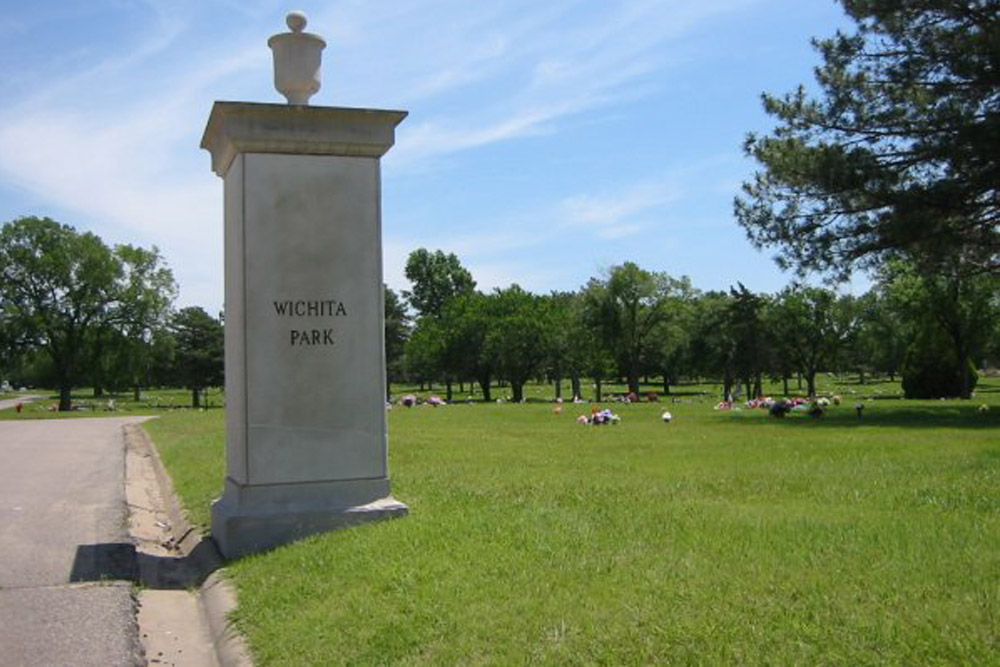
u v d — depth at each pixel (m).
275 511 8.05
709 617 4.68
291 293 8.26
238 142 8.13
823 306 65.88
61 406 67.31
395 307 87.69
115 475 15.29
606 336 68.81
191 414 37.59
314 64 8.47
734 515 7.54
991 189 21.83
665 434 18.70
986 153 20.84
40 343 66.94
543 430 20.55
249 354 8.12
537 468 12.02
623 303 69.31
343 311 8.40
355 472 8.33
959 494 8.40
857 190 22.48
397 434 19.39
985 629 4.25
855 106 22.95
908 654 4.01
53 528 9.91
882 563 5.58
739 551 6.08
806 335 67.25
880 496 8.54
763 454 13.55
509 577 5.79
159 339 70.38
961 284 40.31
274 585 6.51
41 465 16.98
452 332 66.62
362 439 8.38
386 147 8.52
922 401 36.03
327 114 8.32
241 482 8.10
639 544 6.43
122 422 32.66
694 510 7.87
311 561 6.89
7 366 68.50
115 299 69.38
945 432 17.52
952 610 4.54
